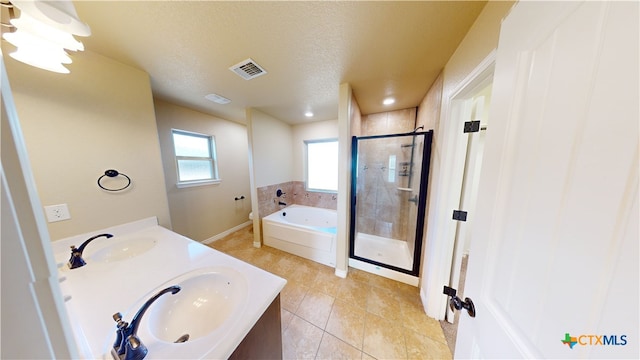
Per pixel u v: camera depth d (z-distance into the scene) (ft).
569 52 1.19
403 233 8.16
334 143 10.23
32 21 2.13
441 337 4.47
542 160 1.36
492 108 2.01
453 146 4.30
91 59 4.17
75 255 3.32
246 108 8.16
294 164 11.23
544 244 1.32
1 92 0.65
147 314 2.41
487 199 1.97
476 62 3.18
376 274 6.84
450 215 4.51
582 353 1.08
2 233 0.65
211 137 9.43
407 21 3.28
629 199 0.92
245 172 11.34
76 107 4.04
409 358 4.01
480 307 2.01
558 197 1.23
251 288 2.76
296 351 4.16
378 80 5.51
